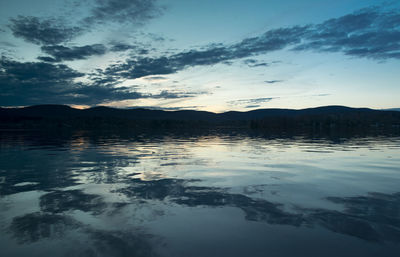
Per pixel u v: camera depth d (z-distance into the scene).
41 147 18.59
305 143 22.95
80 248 3.63
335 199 5.95
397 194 6.35
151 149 17.80
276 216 4.88
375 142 23.58
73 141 24.94
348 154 14.62
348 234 4.07
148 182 7.68
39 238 3.93
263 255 3.45
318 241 3.84
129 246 3.70
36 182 7.62
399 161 11.88
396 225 4.42
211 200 5.88
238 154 14.89
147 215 4.93
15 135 35.44
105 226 4.40
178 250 3.58
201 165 10.89
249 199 5.96
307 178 8.23
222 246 3.71
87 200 5.86
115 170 9.67
